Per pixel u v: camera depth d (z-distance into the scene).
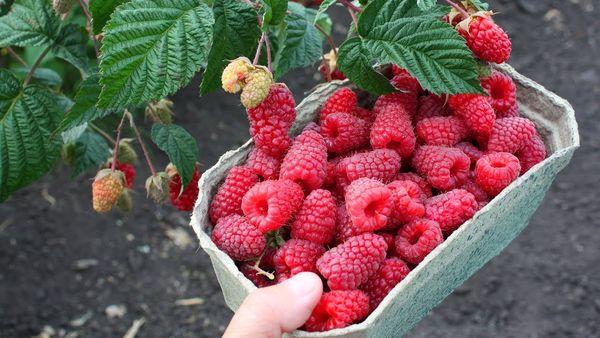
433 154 0.26
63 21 0.32
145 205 0.67
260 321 0.22
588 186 0.68
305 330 0.23
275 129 0.25
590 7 0.83
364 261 0.23
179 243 0.65
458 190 0.25
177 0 0.25
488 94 0.27
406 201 0.24
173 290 0.62
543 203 0.67
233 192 0.25
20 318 0.59
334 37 0.77
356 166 0.25
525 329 0.59
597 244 0.64
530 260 0.63
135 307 0.61
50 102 0.31
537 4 0.83
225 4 0.27
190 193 0.31
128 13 0.25
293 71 0.76
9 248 0.63
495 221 0.26
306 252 0.24
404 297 0.23
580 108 0.74
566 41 0.80
